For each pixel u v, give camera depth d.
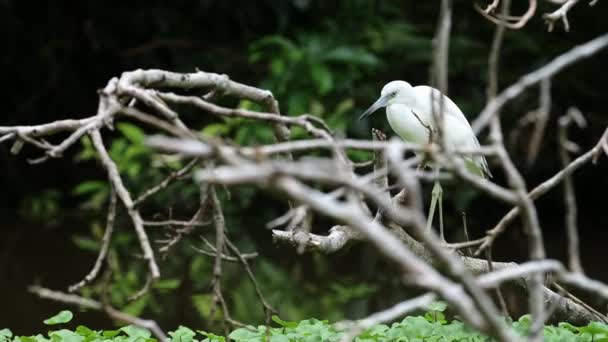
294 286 13.30
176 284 13.03
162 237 16.02
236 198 18.23
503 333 3.26
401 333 6.99
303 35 19.58
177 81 5.92
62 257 14.97
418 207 3.23
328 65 19.25
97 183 18.69
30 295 12.61
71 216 18.70
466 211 18.95
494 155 3.99
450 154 3.57
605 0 19.30
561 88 19.38
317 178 3.00
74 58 20.73
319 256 14.93
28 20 20.48
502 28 3.78
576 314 8.27
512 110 19.06
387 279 13.78
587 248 16.80
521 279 8.05
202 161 4.51
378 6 20.41
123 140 18.56
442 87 3.70
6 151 20.22
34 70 20.47
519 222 18.44
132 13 20.44
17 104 20.61
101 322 11.07
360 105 19.09
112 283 13.19
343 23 20.16
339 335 7.09
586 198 19.58
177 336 7.27
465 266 7.88
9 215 18.98
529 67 19.47
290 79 18.77
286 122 5.01
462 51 19.30
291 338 7.11
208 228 16.83
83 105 20.86
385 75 19.80
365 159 17.55
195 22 20.92
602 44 3.86
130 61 20.69
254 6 20.66
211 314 4.77
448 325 6.98
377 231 2.99
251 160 3.31
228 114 4.94
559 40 19.53
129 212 4.43
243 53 20.62
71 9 20.53
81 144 20.36
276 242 6.55
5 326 10.98
